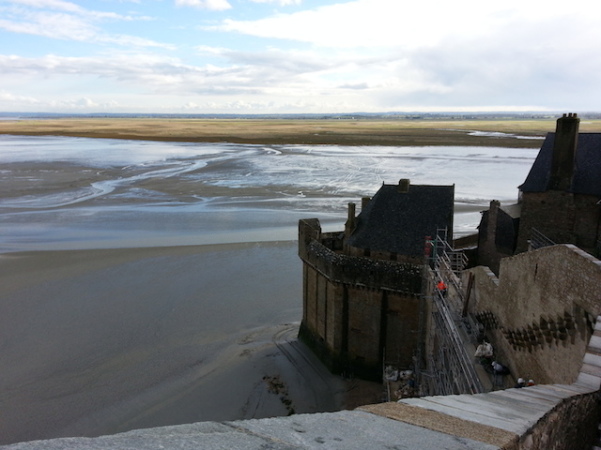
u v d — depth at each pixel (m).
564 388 10.41
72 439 3.78
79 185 123.69
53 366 41.59
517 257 20.12
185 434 4.40
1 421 34.62
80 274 62.12
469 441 5.35
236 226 85.12
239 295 57.00
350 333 40.56
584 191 36.50
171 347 45.34
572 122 36.16
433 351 30.17
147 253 70.25
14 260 66.25
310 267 45.03
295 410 36.59
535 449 6.66
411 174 144.25
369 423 5.68
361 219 45.97
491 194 113.81
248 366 42.19
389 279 37.34
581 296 14.30
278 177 137.25
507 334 21.25
